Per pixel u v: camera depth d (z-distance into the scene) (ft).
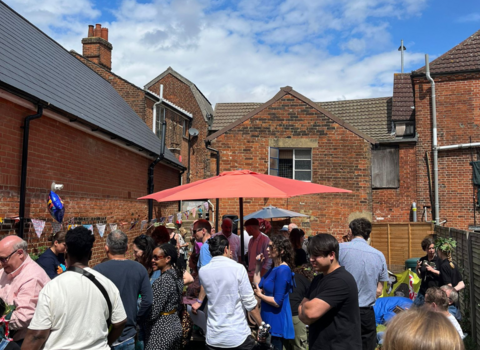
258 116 43.91
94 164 31.01
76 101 30.78
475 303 21.97
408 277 28.63
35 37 36.50
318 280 12.09
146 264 17.69
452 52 48.80
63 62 39.14
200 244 24.75
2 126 20.30
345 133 42.98
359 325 11.43
